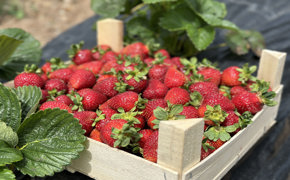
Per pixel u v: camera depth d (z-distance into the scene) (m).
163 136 0.52
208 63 0.72
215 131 0.58
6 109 0.59
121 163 0.56
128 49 0.80
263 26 1.03
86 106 0.64
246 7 1.10
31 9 2.28
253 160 0.70
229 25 0.90
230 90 0.69
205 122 0.59
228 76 0.71
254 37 0.97
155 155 0.55
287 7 1.07
